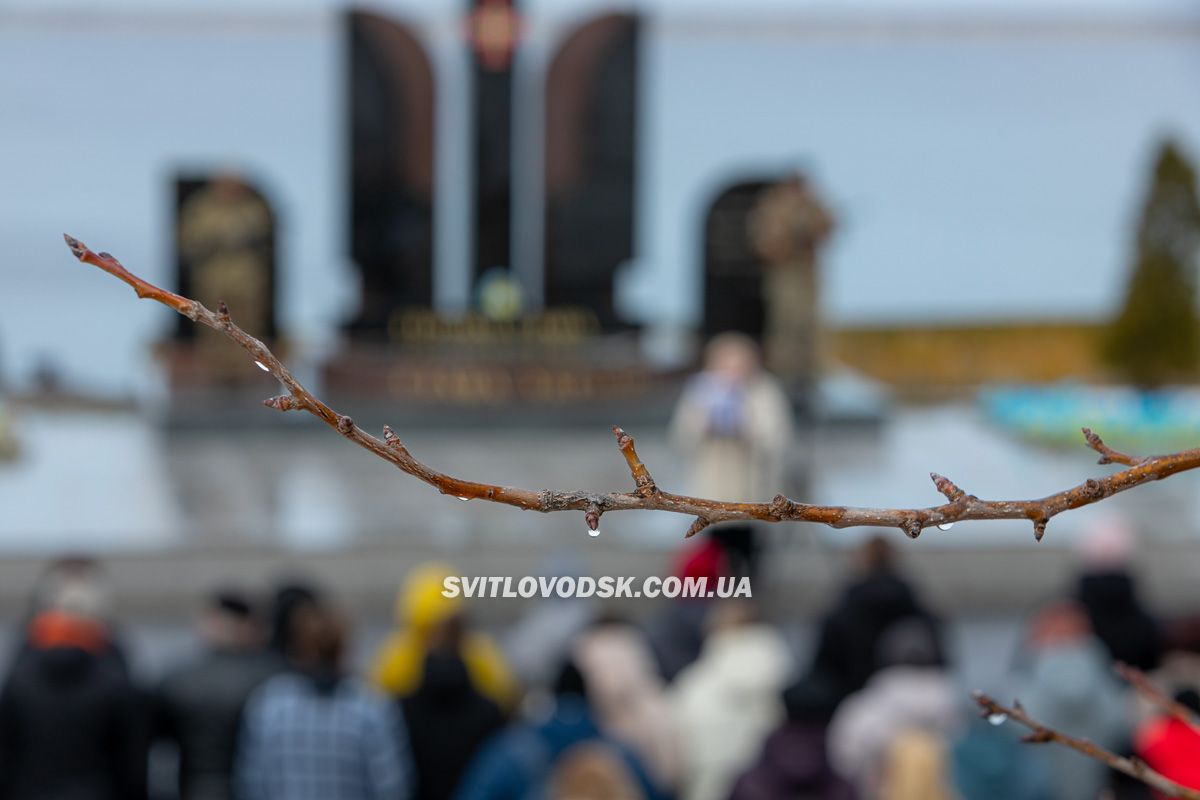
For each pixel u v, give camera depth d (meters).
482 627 19.19
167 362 28.61
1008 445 27.94
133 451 26.56
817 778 8.67
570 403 28.36
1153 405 28.70
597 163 29.33
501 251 29.42
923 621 12.85
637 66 29.33
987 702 3.63
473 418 28.00
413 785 9.91
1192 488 23.94
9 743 9.97
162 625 19.42
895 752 9.24
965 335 35.22
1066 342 35.09
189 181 29.08
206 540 20.72
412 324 29.16
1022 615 20.06
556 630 12.49
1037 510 2.91
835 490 23.94
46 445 26.72
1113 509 22.55
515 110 29.45
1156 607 20.50
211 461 25.91
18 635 11.34
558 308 29.42
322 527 21.47
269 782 8.95
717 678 10.19
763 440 18.53
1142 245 30.38
